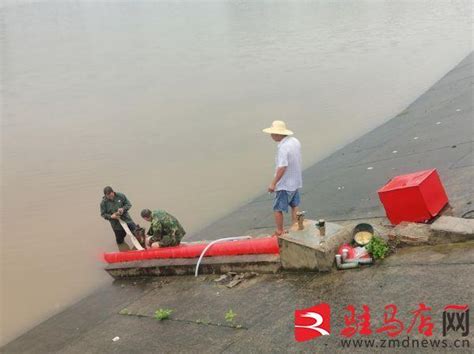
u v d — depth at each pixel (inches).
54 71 1229.1
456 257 248.5
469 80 716.0
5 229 498.0
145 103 916.6
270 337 237.9
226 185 548.4
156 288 355.3
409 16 1743.4
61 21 2135.8
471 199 314.0
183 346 259.1
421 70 950.4
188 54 1353.3
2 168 645.3
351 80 949.8
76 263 434.3
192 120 795.4
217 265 337.4
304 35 1535.4
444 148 459.5
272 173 569.6
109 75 1160.2
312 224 306.7
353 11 2023.9
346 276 269.6
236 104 863.7
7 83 1130.0
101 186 574.6
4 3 2864.2
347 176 491.5
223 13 2225.6
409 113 666.8
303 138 669.9
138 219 491.8
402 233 279.4
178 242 383.9
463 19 1540.4
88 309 357.1
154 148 685.3
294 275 295.6
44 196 561.3
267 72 1091.9
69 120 842.8
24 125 828.0
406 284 241.3
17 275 422.6
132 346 279.1
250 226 434.3
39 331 342.6
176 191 547.2
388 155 509.7
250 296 288.2
